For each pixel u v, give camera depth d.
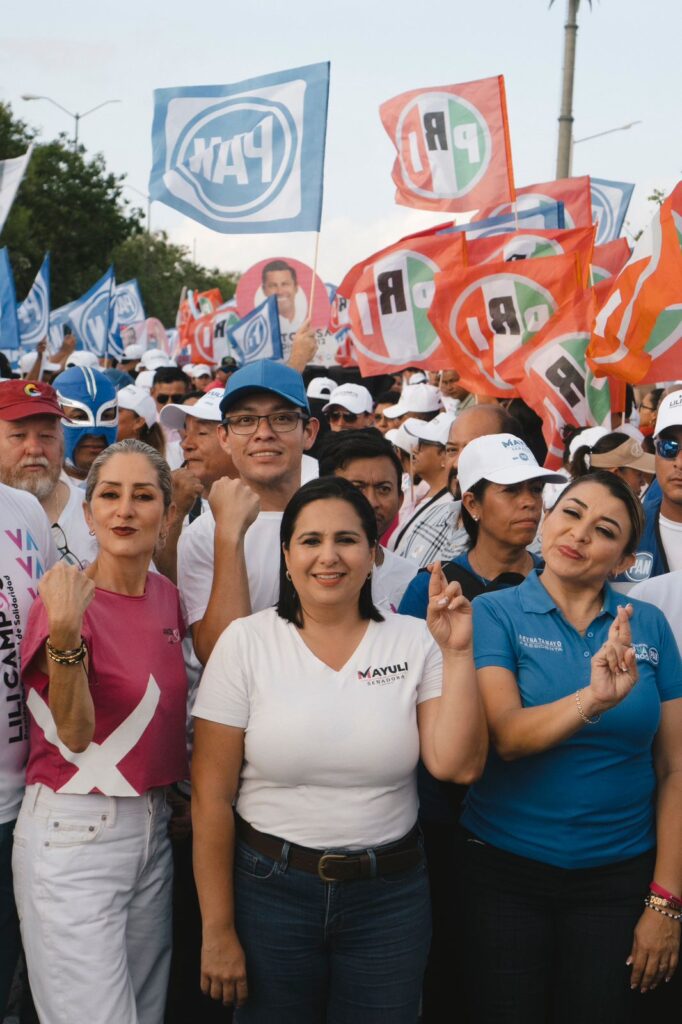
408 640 3.07
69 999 2.96
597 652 3.05
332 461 4.00
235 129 6.18
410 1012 3.04
